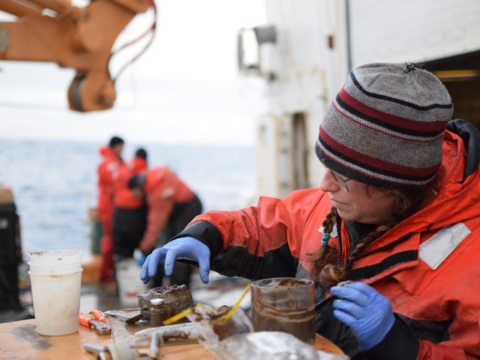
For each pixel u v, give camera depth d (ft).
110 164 16.51
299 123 17.60
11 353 3.12
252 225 4.74
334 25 14.10
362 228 4.02
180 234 4.29
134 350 2.88
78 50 11.05
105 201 16.93
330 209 4.34
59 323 3.44
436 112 3.37
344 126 3.50
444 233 3.54
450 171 3.72
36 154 356.59
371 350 3.07
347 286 3.19
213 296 14.87
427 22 10.48
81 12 10.77
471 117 11.16
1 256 10.18
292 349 2.63
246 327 2.92
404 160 3.38
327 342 3.16
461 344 3.15
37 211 54.60
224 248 4.60
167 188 13.34
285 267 4.62
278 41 17.69
